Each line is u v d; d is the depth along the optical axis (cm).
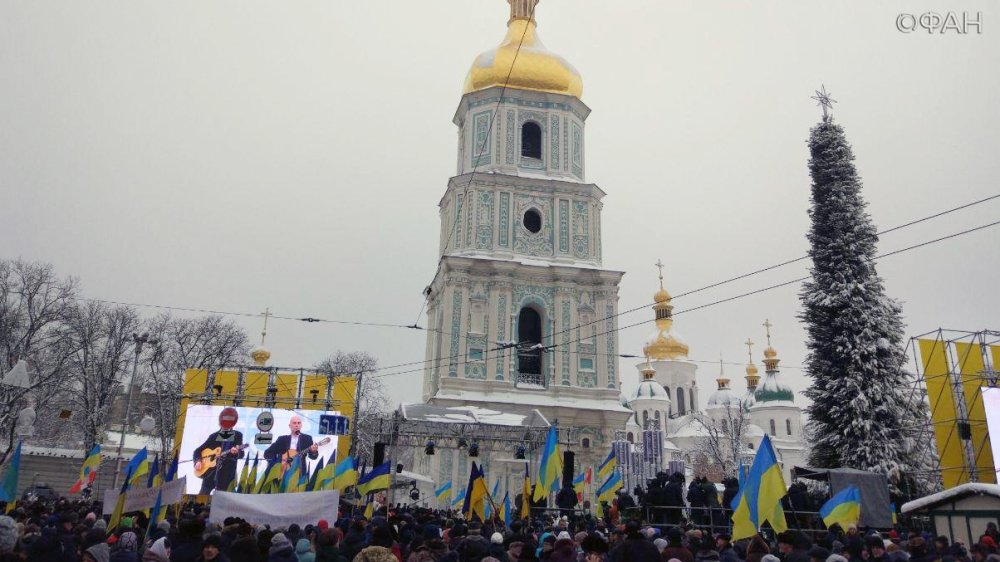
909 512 2233
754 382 10238
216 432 3722
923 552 1230
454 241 5503
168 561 1027
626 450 4859
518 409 4931
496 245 5306
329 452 3778
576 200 5566
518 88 5700
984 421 3064
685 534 1542
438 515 2605
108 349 5525
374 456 3791
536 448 4322
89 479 3109
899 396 3203
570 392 5081
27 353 4900
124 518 1795
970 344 3153
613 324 5300
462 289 5150
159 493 1614
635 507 2669
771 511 1448
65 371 5409
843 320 3309
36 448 5547
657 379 9919
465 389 4950
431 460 4931
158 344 5419
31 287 5088
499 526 2088
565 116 5747
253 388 4112
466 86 5928
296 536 1393
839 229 3447
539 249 5422
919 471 3081
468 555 1174
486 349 5069
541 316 5381
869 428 3128
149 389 5844
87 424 5241
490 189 5456
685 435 8769
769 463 1477
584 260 5431
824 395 3284
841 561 995
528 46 5900
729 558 1177
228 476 3666
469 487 2231
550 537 1459
